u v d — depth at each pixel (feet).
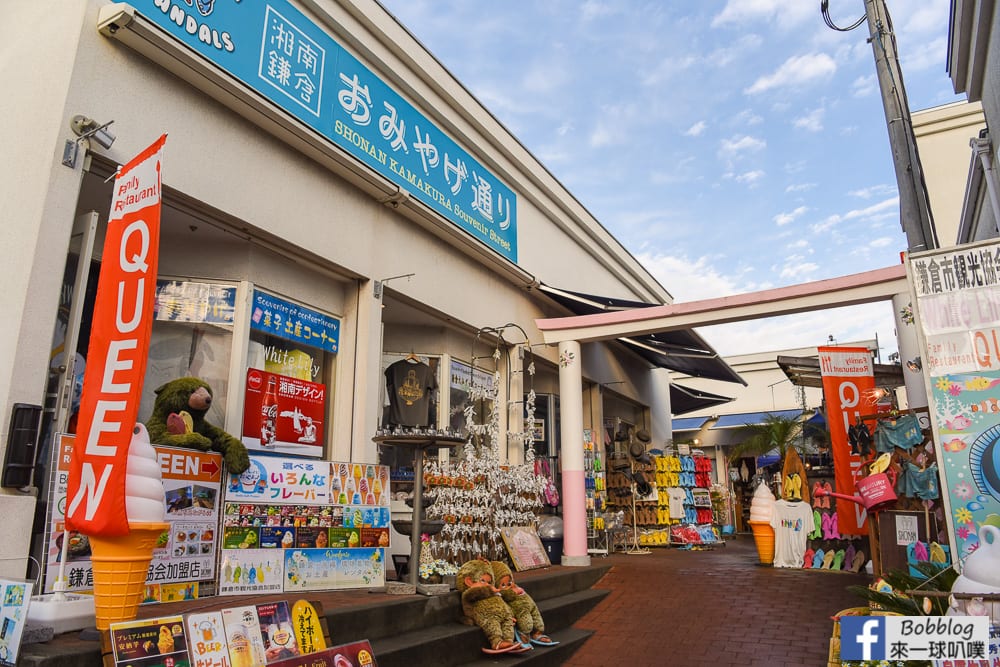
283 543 17.07
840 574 27.76
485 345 32.24
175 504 15.28
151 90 17.03
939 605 12.65
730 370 45.03
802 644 18.13
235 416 19.75
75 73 15.33
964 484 15.15
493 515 25.08
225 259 20.75
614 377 43.86
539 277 36.58
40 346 14.07
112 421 11.19
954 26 23.81
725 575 27.66
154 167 11.77
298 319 22.39
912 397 24.66
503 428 31.94
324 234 22.12
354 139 23.63
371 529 18.84
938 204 39.17
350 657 12.21
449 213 28.78
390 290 24.88
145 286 11.36
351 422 23.06
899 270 25.62
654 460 42.96
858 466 26.78
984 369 15.53
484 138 32.53
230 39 19.17
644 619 21.42
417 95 27.45
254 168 19.76
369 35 25.13
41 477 14.82
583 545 29.17
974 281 16.03
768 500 31.40
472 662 16.87
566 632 20.30
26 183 14.84
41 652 10.16
